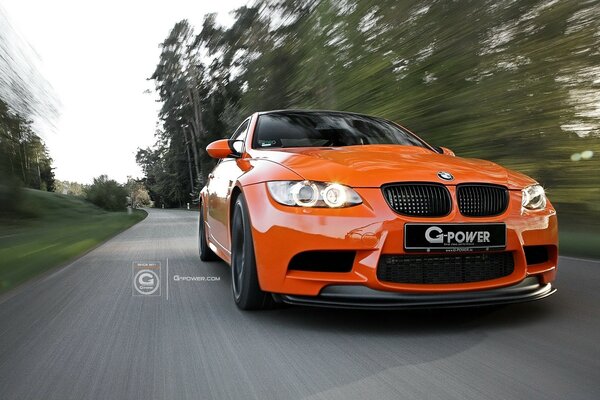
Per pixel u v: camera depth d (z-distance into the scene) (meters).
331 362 2.48
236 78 21.91
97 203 52.38
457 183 3.07
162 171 84.75
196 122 45.12
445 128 9.85
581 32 8.05
